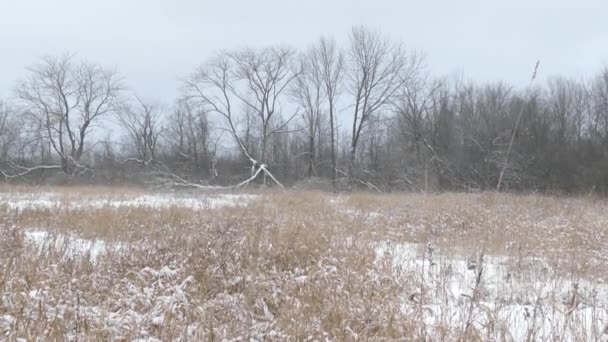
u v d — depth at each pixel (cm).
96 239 816
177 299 412
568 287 571
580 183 3256
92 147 4594
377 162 3947
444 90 4022
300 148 4553
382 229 986
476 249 791
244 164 4106
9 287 443
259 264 580
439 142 3812
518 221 1136
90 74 4559
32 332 349
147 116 4694
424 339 379
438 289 548
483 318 455
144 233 816
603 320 448
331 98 4062
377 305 456
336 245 745
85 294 455
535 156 3491
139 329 365
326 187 3247
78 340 346
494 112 3759
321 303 463
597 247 862
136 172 3566
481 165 3397
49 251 630
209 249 633
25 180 3731
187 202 1702
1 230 789
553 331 392
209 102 3841
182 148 4478
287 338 371
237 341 355
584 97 3994
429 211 1301
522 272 638
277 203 1622
